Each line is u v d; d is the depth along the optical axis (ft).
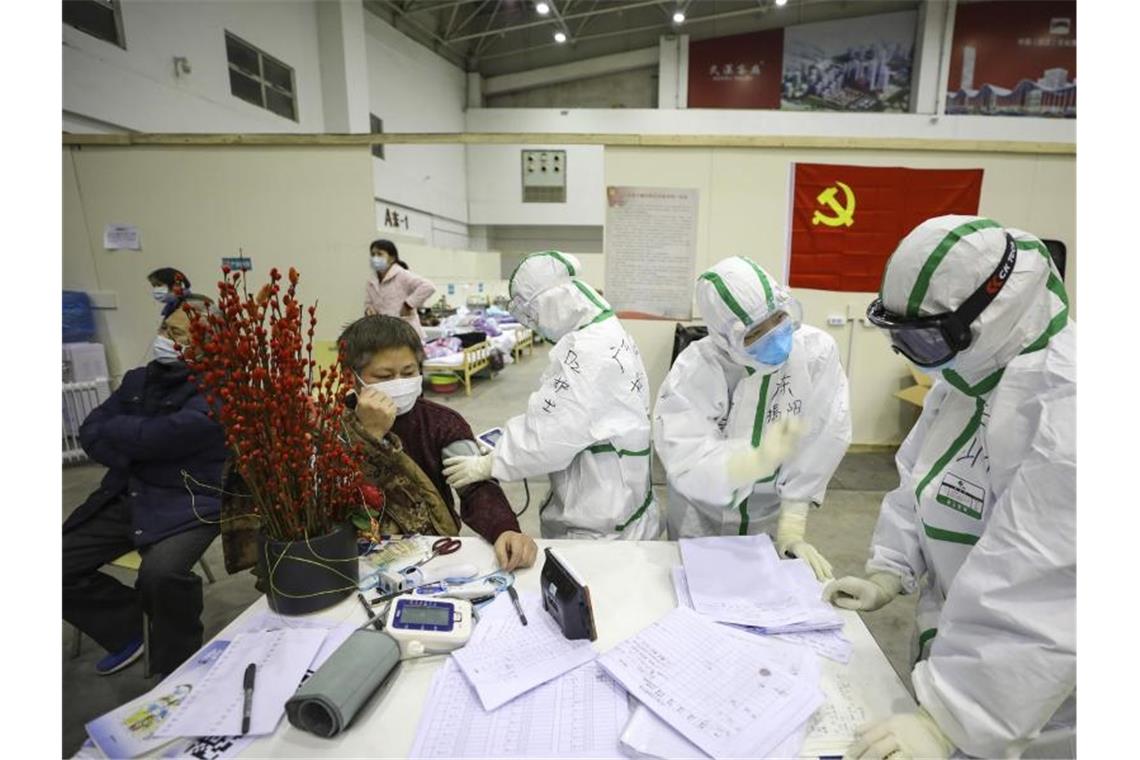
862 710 2.21
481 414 13.80
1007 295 2.14
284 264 10.13
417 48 25.25
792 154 8.88
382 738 2.09
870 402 9.98
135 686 4.96
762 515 4.22
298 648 2.53
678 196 9.08
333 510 2.94
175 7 13.73
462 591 2.97
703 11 25.12
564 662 2.44
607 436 3.86
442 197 28.40
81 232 10.10
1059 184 8.81
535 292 4.27
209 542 4.83
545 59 28.84
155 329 10.49
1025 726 1.76
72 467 9.90
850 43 24.07
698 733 2.01
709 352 3.84
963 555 2.60
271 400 2.52
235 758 2.00
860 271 9.27
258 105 16.74
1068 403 1.87
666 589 3.05
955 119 23.24
